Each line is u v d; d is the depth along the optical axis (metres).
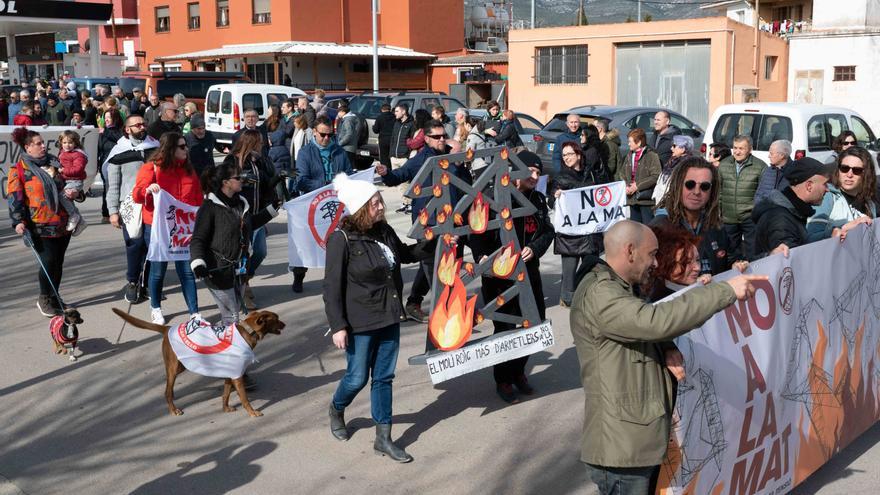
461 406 5.83
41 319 7.80
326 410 5.74
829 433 4.66
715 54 26.64
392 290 4.90
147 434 5.34
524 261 5.58
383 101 20.89
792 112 12.59
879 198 6.02
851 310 4.80
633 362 3.27
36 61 41.75
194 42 44.09
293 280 9.40
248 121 11.68
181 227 7.25
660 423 3.29
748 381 3.91
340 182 4.83
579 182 8.05
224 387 5.82
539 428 5.46
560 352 6.99
